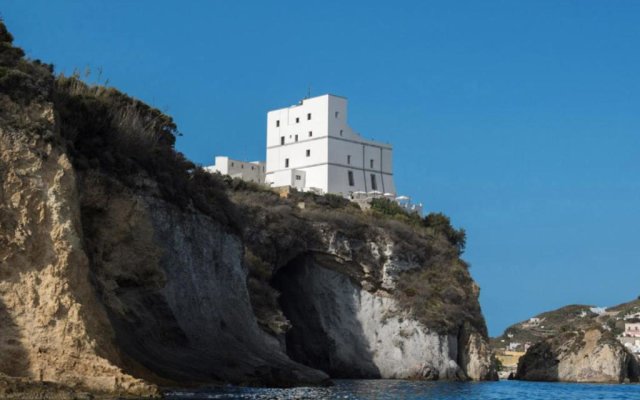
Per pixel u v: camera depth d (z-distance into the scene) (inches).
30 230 1993.1
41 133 2106.3
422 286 5300.2
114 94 3289.9
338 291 5172.2
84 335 1940.2
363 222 5344.5
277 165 6569.9
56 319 1932.8
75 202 2132.1
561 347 6166.3
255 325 3523.6
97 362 1924.2
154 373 2448.3
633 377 6141.7
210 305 3176.7
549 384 5226.4
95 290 2191.2
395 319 5142.7
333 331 5103.3
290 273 5162.4
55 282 1964.8
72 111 2689.5
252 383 2935.5
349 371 5039.4
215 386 2659.9
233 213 3656.5
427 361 5044.3
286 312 5093.5
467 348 5324.8
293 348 5036.9
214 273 3309.5
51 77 2308.1
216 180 3708.2
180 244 3085.6
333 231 5128.0
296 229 5002.5
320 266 5172.2
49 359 1892.2
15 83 2134.6
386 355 5064.0
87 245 2578.7
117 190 2758.4
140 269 2768.2
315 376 3373.5
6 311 1909.4
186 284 3043.8
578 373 5989.2
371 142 6643.7
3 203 1995.6
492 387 4404.5
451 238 6097.4
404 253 5369.1
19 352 1882.4
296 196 5561.0
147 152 3070.9
